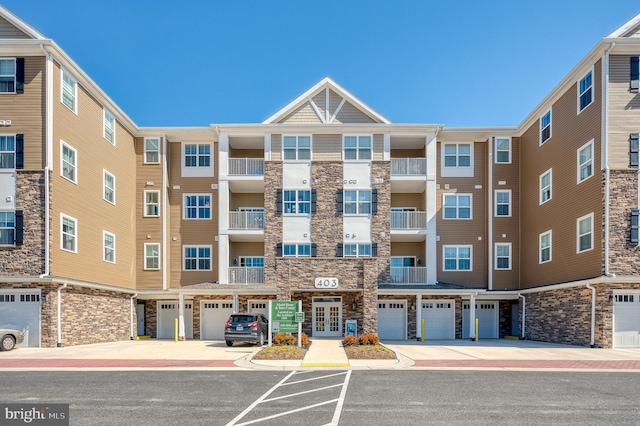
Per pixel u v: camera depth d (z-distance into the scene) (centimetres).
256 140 2853
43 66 1956
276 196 2698
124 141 2673
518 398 957
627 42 1948
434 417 808
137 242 2786
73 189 2097
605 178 1944
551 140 2447
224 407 879
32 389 1043
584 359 1570
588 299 2019
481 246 2873
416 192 2998
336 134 2750
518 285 2812
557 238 2353
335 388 1062
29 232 1895
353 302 2598
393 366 1402
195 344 2223
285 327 1809
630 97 1978
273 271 2647
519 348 1969
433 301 2723
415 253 2961
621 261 1912
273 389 1051
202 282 2816
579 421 786
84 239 2183
